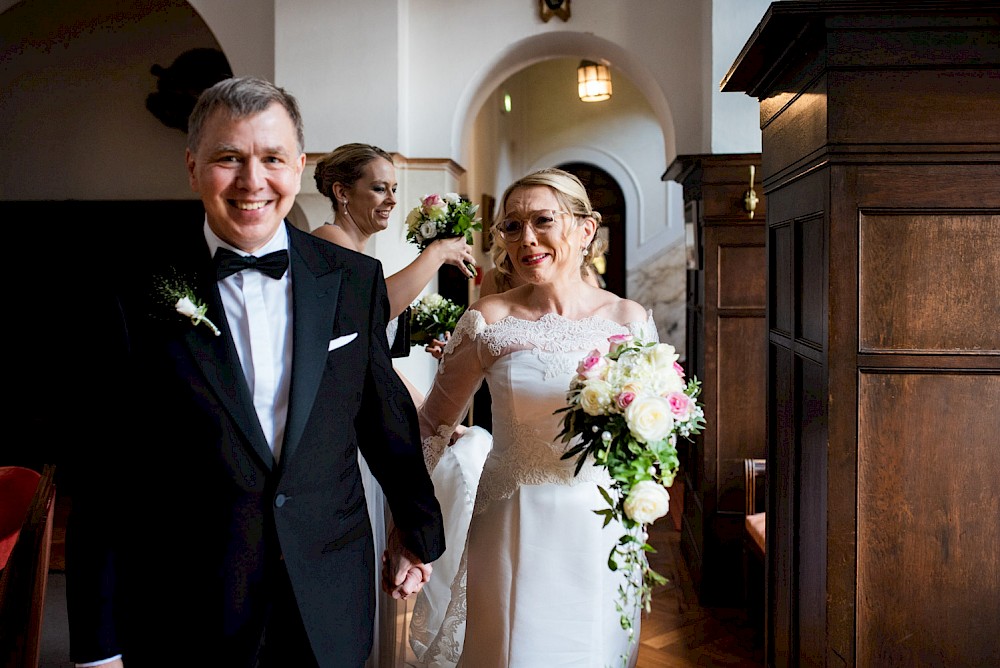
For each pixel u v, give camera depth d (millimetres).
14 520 2564
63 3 7840
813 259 2277
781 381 2680
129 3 7832
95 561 1573
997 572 2076
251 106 1564
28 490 2656
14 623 1752
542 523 2258
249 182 1566
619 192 11359
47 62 7891
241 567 1602
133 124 7910
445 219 3031
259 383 1663
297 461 1646
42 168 7957
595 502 2285
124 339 1574
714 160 4582
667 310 11117
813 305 2283
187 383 1574
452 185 6297
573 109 11422
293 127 1643
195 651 1601
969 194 2039
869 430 2090
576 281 2445
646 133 11211
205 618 1599
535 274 2330
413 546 1974
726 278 4629
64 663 3607
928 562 2090
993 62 2010
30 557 1884
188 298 1580
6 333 7941
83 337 1586
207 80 7668
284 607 1670
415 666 3371
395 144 5953
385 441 1936
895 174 2055
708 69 5391
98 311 1586
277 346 1698
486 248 9594
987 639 2080
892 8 1987
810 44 2186
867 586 2102
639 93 11219
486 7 6086
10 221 7965
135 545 1606
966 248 2057
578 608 2248
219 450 1582
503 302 2477
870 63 2031
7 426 7777
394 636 3008
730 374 4598
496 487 2322
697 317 5055
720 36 5160
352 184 2988
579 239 2385
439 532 1994
